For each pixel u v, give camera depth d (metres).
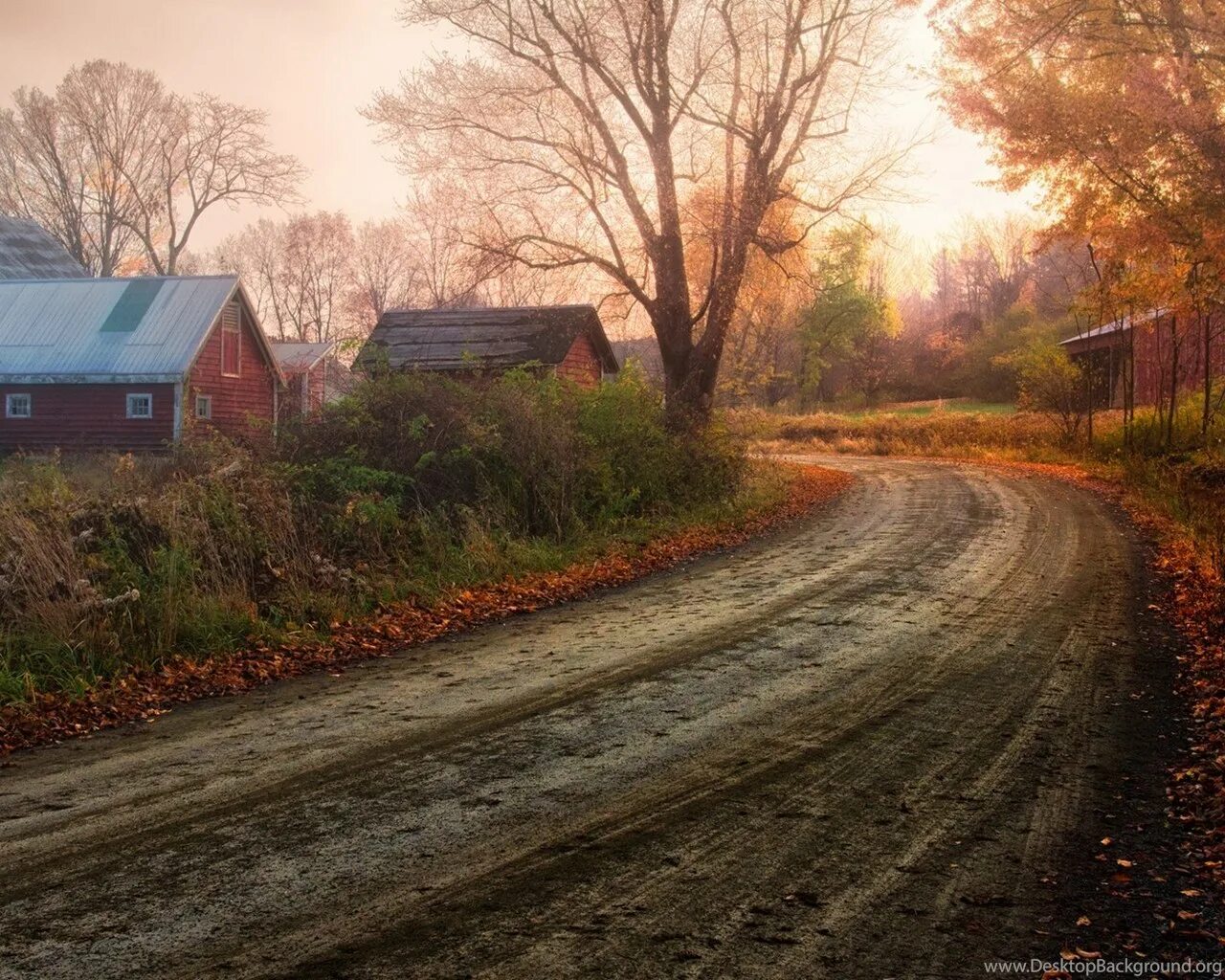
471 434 14.91
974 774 5.63
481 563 12.62
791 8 23.22
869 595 11.24
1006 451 33.72
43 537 9.30
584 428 17.80
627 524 16.58
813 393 73.38
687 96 23.45
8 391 29.73
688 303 24.62
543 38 23.25
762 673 7.91
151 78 55.97
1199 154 13.97
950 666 8.10
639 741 6.21
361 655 9.09
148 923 3.86
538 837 4.71
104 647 8.29
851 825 4.88
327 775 5.64
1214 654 8.29
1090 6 13.55
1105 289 19.64
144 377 28.72
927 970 3.55
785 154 24.70
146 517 10.32
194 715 7.15
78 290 31.55
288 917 3.91
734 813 5.02
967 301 89.19
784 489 23.03
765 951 3.66
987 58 15.01
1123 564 13.02
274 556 10.71
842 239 28.75
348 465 14.18
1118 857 4.55
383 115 23.30
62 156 56.06
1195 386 30.81
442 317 27.41
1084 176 16.48
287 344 44.75
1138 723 6.64
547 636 9.61
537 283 30.33
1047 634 9.27
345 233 67.56
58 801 5.30
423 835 4.73
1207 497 17.28
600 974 3.49
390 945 3.69
